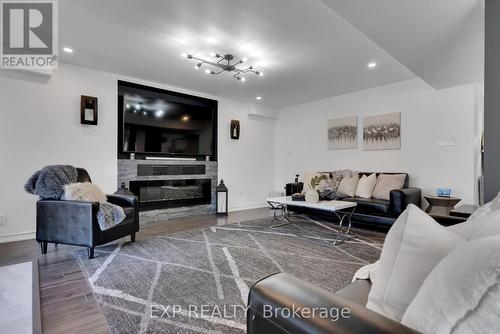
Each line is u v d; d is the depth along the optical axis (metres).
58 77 3.46
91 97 3.67
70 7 2.28
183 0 2.17
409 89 4.12
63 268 2.30
